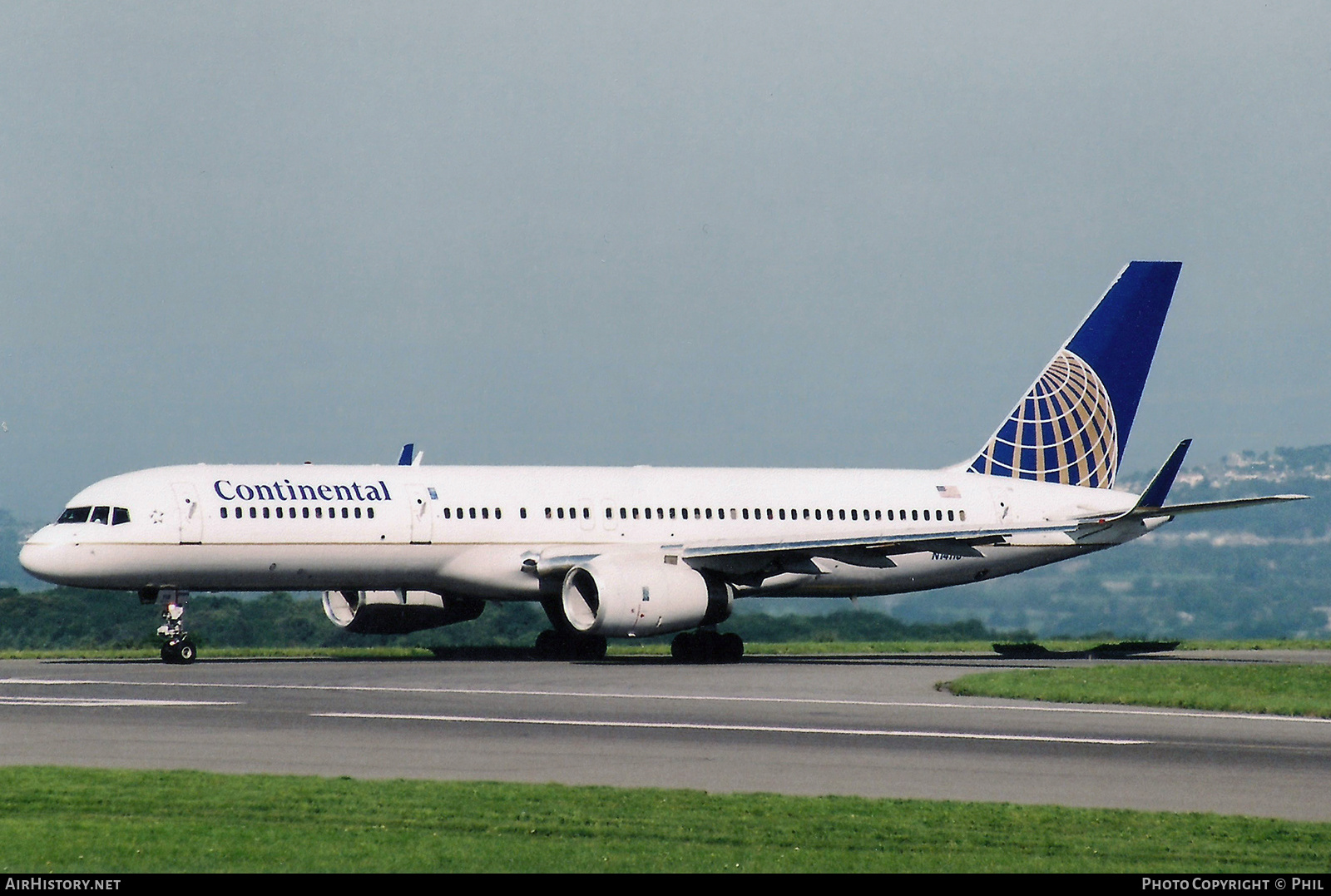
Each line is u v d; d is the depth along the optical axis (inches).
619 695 5236.2
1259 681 5644.7
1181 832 2709.2
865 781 3294.8
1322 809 3021.7
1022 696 5285.4
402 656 7741.1
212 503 6727.4
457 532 7175.2
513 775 3309.5
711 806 2871.6
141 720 4254.4
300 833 2573.8
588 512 7495.1
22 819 2669.8
